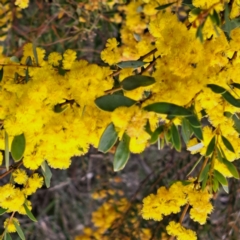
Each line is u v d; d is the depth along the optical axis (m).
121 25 0.69
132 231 0.69
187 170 0.74
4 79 0.46
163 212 0.46
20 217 0.98
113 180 0.86
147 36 0.58
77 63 0.42
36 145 0.44
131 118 0.40
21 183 0.47
